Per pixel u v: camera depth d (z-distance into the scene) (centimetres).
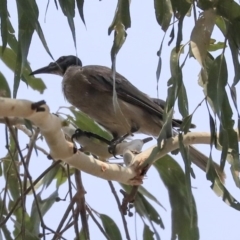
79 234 864
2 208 854
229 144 736
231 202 783
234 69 717
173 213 963
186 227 953
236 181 751
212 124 719
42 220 774
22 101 652
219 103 707
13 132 727
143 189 984
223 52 713
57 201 953
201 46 703
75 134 962
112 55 698
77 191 855
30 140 892
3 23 721
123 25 703
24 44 711
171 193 973
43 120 677
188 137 818
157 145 722
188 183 734
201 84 752
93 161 770
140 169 820
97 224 869
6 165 973
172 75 715
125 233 847
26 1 693
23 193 792
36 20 689
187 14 755
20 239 954
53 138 711
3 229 913
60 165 966
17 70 710
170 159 975
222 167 732
